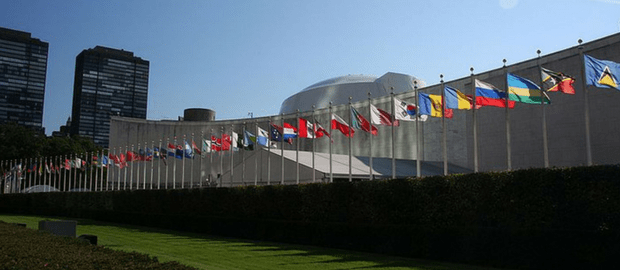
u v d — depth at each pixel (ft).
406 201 69.10
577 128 109.29
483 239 58.70
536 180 55.77
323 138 179.42
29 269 34.55
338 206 78.95
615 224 49.44
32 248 44.09
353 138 171.32
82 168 215.92
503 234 56.95
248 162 141.69
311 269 53.67
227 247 76.13
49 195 181.98
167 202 123.44
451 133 143.23
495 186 59.36
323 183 82.48
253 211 95.91
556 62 114.11
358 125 89.86
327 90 230.48
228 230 98.68
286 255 66.18
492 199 59.52
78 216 162.61
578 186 52.49
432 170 132.98
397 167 133.08
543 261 53.31
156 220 122.93
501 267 56.54
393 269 54.39
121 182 227.81
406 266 56.90
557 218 53.67
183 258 62.03
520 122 121.80
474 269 55.26
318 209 82.33
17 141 270.05
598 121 105.81
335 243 76.13
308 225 81.35
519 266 55.11
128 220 135.85
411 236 66.08
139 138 233.55
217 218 102.22
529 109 119.96
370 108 86.79
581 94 109.40
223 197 104.58
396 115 82.12
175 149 147.33
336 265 57.00
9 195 197.88
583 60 62.95
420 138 153.28
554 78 66.54
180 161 221.05
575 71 110.32
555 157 112.78
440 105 76.59
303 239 81.87
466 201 62.03
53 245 46.98
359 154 169.07
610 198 50.06
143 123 234.79
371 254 69.00
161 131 232.32
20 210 190.08
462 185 62.75
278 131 110.11
